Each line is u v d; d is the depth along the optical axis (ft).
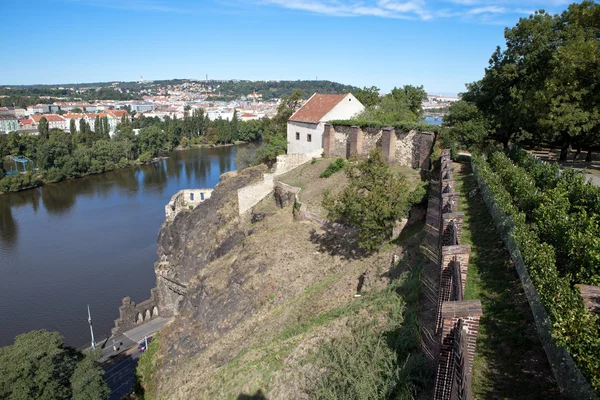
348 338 56.54
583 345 29.50
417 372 42.80
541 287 37.22
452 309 32.04
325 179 140.77
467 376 25.61
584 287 41.19
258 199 159.84
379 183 83.25
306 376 55.42
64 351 80.64
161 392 88.28
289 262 100.12
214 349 85.05
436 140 127.13
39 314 149.18
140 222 243.40
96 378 81.10
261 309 90.27
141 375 102.12
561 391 30.12
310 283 90.63
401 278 65.00
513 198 73.61
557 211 54.49
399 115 176.86
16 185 314.14
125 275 179.01
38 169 358.43
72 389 78.13
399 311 55.01
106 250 203.92
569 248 46.34
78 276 177.68
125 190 315.99
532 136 123.75
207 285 111.14
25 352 74.64
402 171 130.82
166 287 162.40
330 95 181.98
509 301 44.24
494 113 129.29
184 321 112.68
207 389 67.51
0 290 165.17
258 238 116.67
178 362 98.73
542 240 53.21
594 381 27.09
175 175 364.38
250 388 60.64
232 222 154.92
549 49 112.78
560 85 101.55
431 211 86.12
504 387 33.22
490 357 37.06
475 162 104.37
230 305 99.60
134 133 454.40
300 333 67.82
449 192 67.51
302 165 166.81
